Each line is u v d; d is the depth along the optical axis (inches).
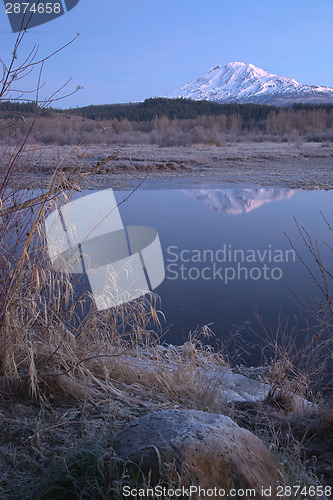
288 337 168.4
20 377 101.7
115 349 121.9
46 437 86.7
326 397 117.5
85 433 87.5
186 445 69.4
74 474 73.3
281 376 125.5
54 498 70.4
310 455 91.9
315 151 1365.7
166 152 1255.5
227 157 1103.0
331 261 274.1
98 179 720.3
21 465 79.1
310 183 708.7
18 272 106.6
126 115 4638.3
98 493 69.0
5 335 105.2
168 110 4884.4
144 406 102.2
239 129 3176.7
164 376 116.0
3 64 92.0
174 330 176.9
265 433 99.7
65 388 102.1
